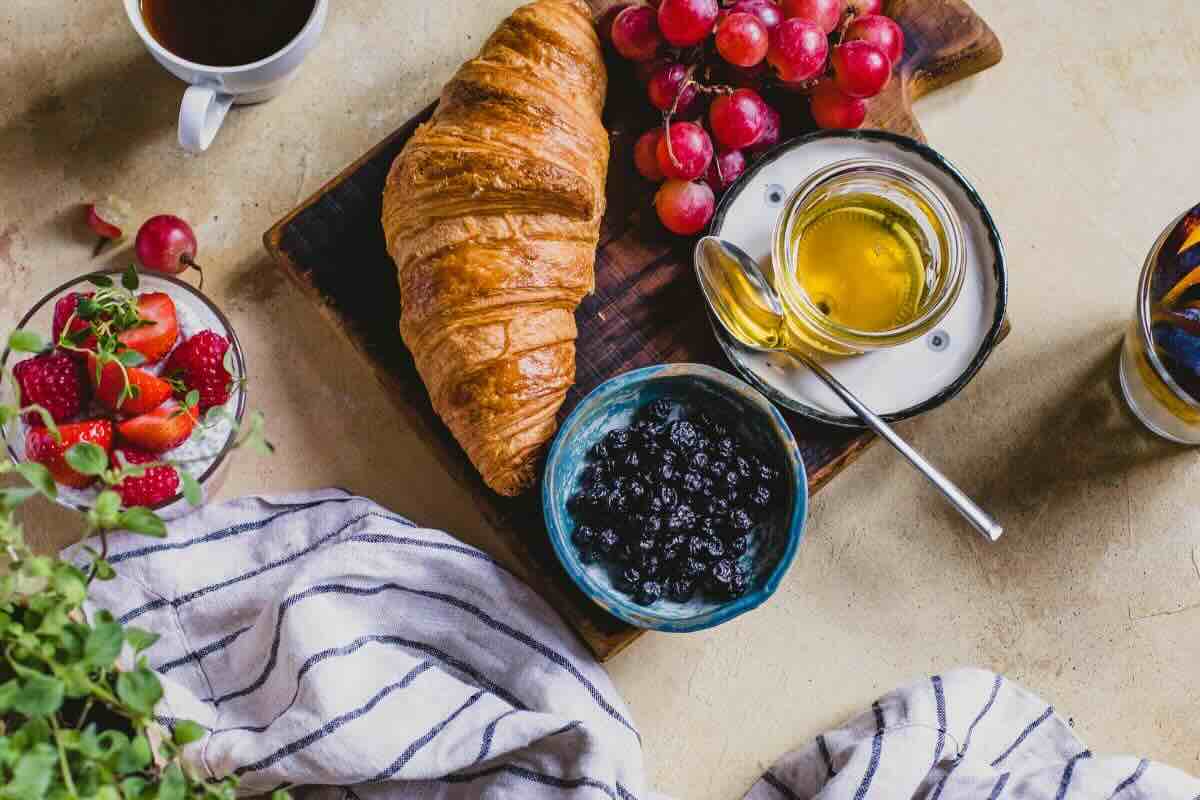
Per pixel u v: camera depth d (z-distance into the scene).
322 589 0.68
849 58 0.67
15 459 0.68
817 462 0.69
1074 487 0.73
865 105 0.71
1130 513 0.73
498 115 0.66
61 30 0.73
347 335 0.70
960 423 0.73
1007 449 0.73
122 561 0.69
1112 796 0.68
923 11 0.72
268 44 0.70
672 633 0.72
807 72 0.67
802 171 0.70
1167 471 0.73
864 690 0.72
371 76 0.74
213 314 0.69
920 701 0.69
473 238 0.66
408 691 0.67
